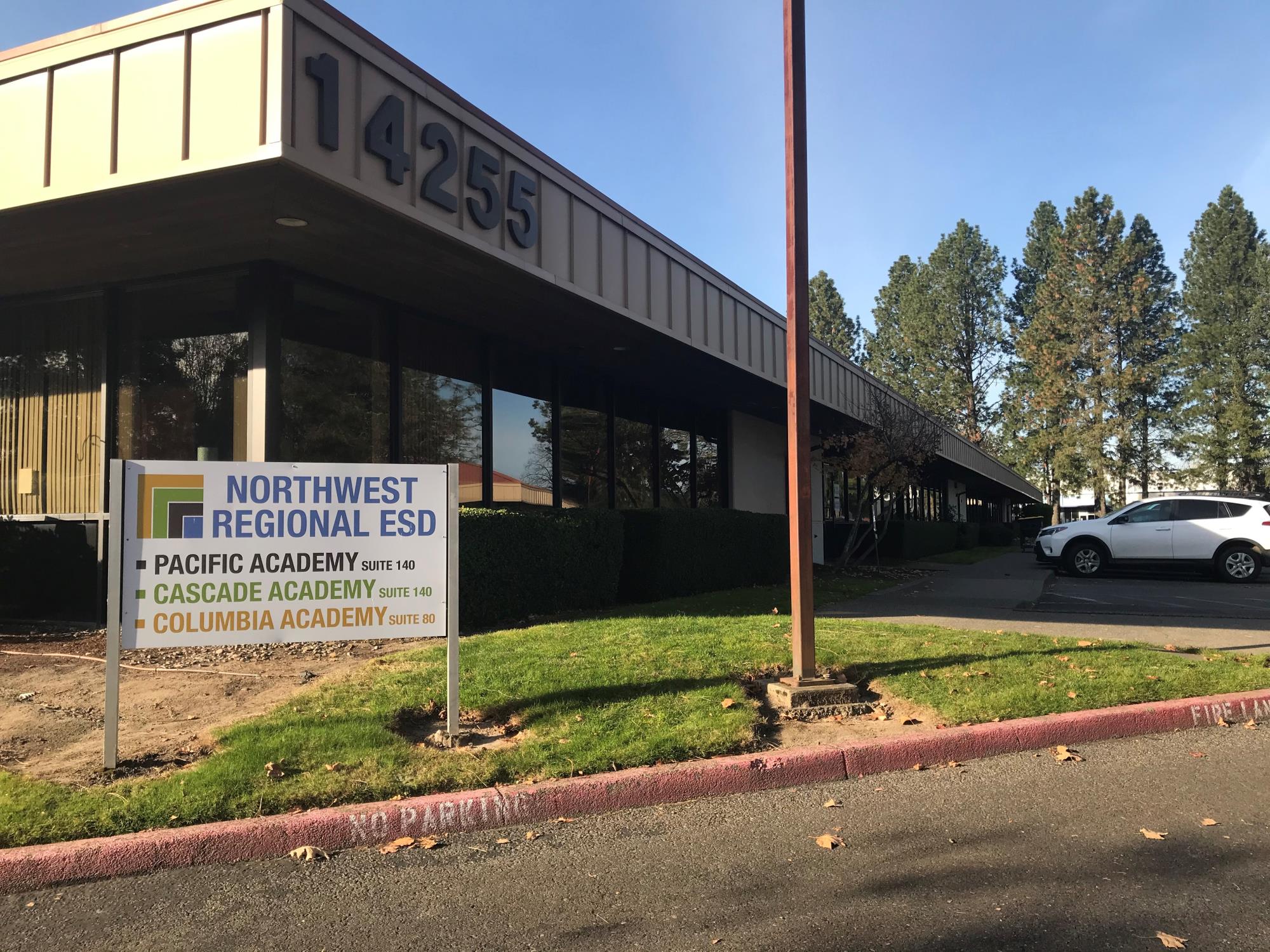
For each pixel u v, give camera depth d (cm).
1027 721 604
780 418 2033
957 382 6275
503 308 1038
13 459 979
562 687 635
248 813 437
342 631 525
